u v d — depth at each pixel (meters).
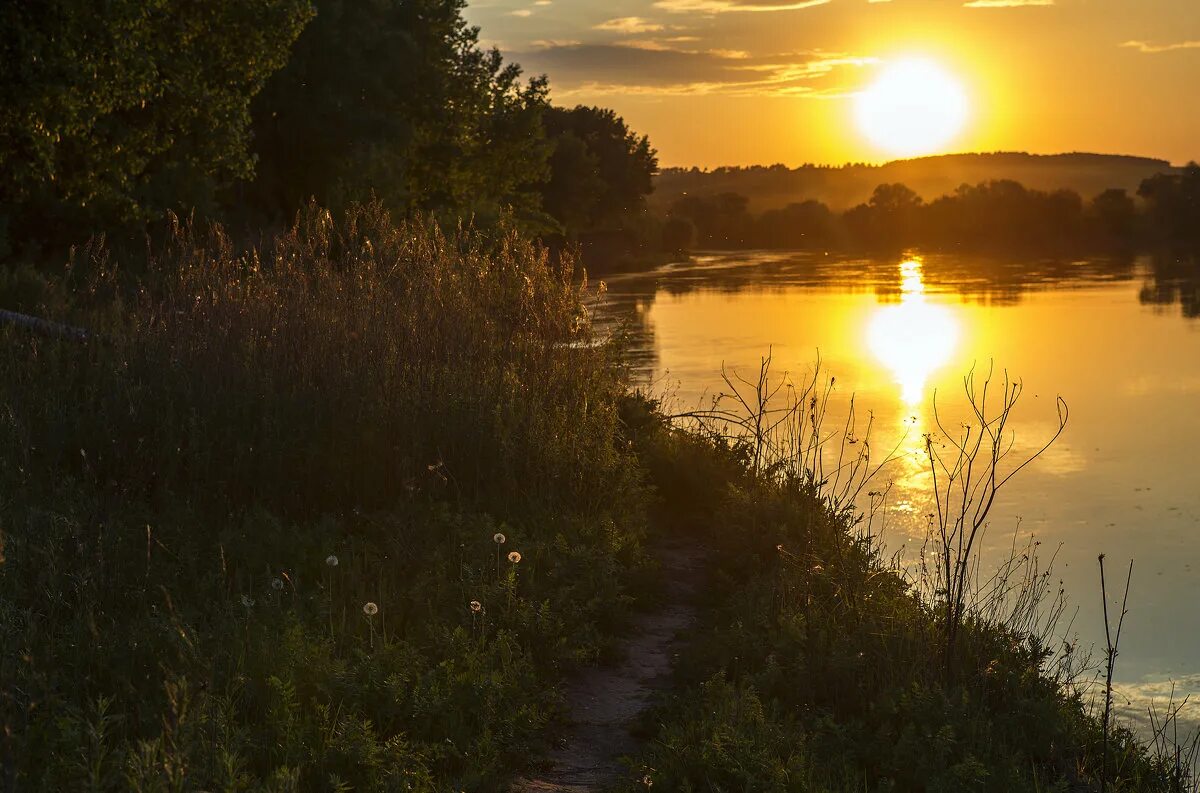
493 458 9.16
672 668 6.93
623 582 8.22
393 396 9.35
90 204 24.09
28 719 4.38
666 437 11.99
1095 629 10.56
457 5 45.12
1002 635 7.63
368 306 10.10
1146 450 18.67
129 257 16.62
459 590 6.92
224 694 5.06
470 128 48.31
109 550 6.61
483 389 9.76
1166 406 23.19
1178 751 6.57
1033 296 57.09
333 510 8.52
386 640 6.05
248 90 24.88
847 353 32.56
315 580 7.06
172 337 9.62
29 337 10.85
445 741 5.16
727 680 6.59
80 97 18.00
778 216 153.62
